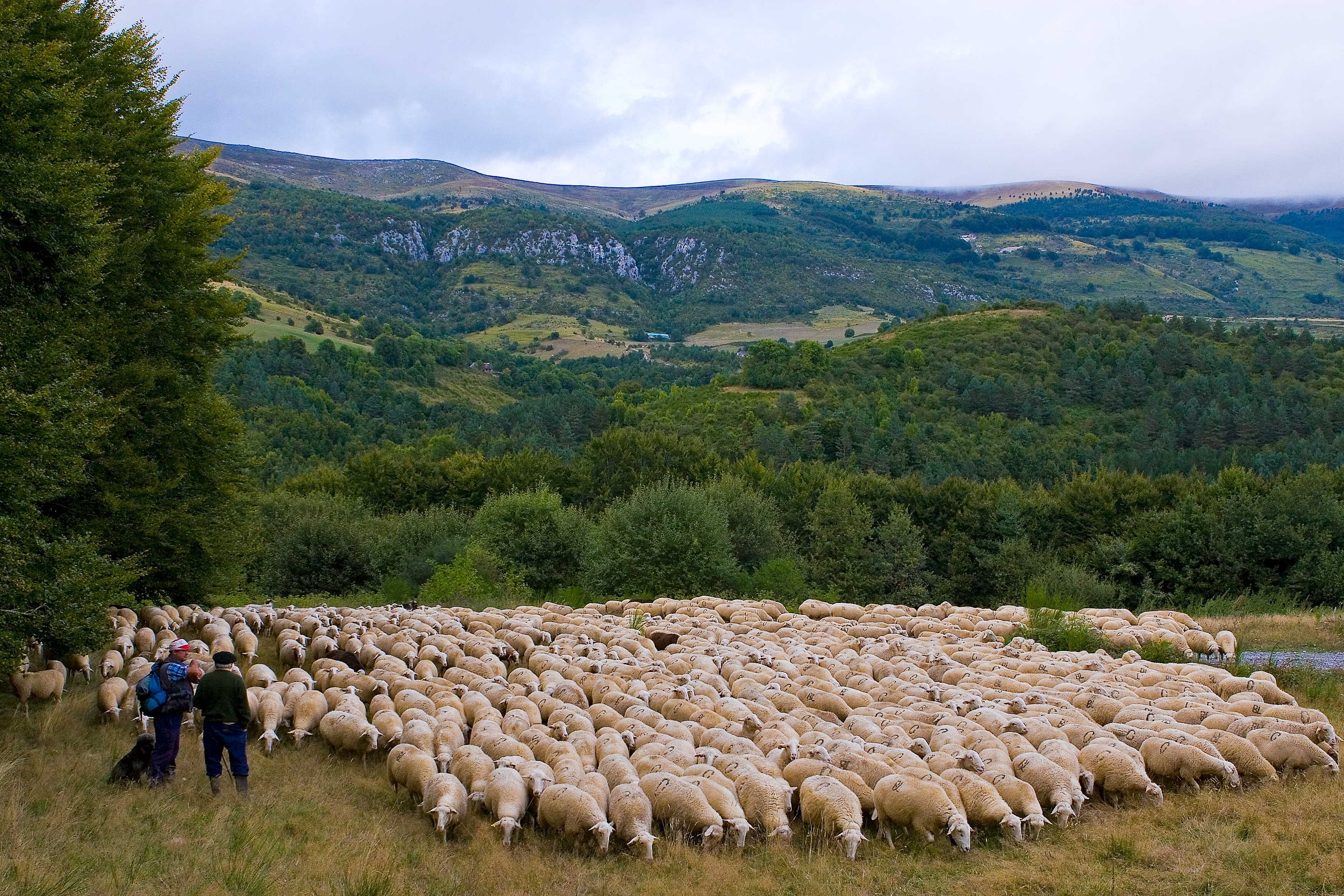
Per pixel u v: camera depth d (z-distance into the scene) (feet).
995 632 89.86
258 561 154.71
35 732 48.88
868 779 43.60
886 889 35.29
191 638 76.38
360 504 196.03
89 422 54.34
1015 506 172.45
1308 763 46.11
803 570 153.79
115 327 72.74
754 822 40.55
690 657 70.23
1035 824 39.60
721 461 228.43
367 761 49.32
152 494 75.46
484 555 138.21
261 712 51.83
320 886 33.96
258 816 40.55
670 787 40.27
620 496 190.39
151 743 43.50
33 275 55.21
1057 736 49.52
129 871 33.65
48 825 36.88
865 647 77.25
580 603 128.06
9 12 53.88
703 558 133.69
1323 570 128.47
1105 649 81.15
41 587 49.37
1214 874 35.27
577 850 38.37
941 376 387.14
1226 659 78.28
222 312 87.51
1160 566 145.18
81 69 73.20
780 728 50.01
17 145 51.72
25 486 47.73
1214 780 44.57
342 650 71.92
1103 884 34.78
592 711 54.65
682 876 36.17
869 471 269.03
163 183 81.05
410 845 38.86
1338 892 33.45
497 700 57.98
